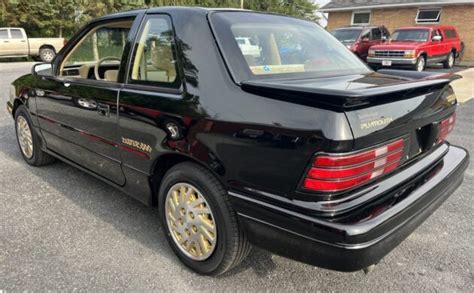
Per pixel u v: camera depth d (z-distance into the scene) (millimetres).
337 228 1767
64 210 3268
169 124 2363
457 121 6770
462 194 3756
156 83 2539
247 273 2490
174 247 2588
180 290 2307
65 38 20328
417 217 2150
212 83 2203
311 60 2656
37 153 4125
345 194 1864
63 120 3438
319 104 1803
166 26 2562
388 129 1949
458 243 2883
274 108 1923
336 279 2449
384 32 16250
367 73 2768
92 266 2500
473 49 18766
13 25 19875
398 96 2020
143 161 2643
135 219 3146
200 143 2209
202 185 2275
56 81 3453
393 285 2400
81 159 3389
